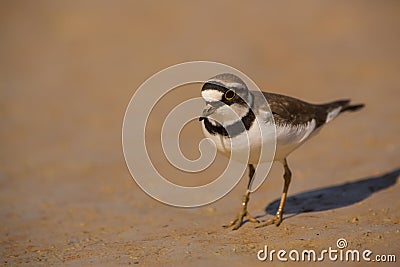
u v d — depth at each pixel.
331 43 24.88
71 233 10.02
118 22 27.56
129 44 25.33
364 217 9.15
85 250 8.91
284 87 19.81
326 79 20.55
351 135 14.81
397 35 25.64
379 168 11.95
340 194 10.60
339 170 12.27
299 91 19.39
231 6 29.09
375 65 21.80
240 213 9.33
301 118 8.91
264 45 24.53
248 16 27.91
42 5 30.66
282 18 27.70
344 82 20.17
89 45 25.73
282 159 9.27
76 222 10.67
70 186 13.07
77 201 12.01
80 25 27.62
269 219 9.52
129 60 23.47
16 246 9.50
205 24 26.97
